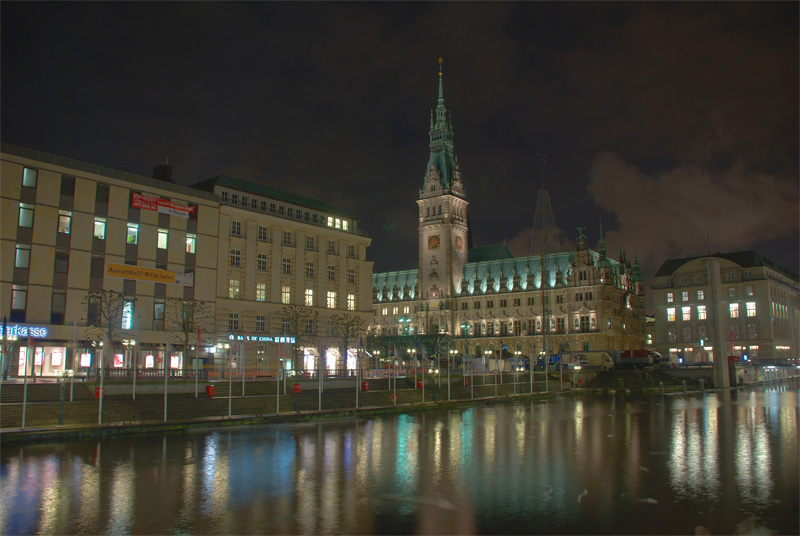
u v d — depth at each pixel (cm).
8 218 8325
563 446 5153
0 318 8106
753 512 3108
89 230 9062
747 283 17638
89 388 6619
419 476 3981
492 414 7919
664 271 19175
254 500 3384
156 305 9656
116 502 3341
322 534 2809
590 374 14350
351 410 7712
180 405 6662
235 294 10706
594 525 2908
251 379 8719
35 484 3728
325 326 12000
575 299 18962
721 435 5738
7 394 6075
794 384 14912
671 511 3131
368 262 13225
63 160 8912
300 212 12038
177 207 10038
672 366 15425
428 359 14275
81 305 8869
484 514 3103
